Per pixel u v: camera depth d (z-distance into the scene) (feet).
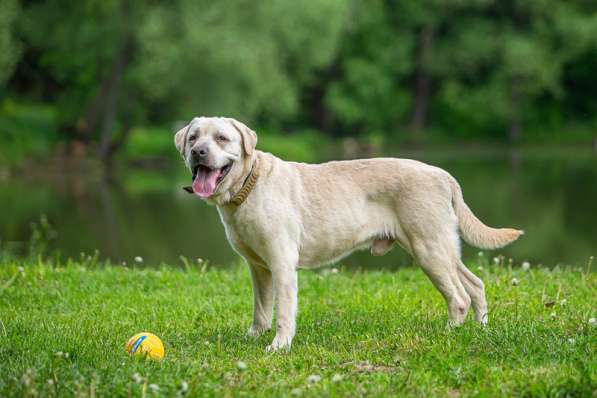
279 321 19.76
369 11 156.76
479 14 162.40
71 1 99.71
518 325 19.38
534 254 44.73
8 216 61.11
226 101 100.37
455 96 157.38
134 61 105.50
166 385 15.16
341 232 20.79
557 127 155.12
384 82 154.40
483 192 73.92
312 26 114.62
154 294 27.37
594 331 18.40
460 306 20.88
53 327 21.75
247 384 15.42
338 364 17.08
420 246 20.83
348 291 27.55
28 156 100.37
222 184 19.67
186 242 49.90
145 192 77.15
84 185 82.94
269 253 20.03
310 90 156.87
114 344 19.42
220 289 28.17
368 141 149.38
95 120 108.37
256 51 98.02
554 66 149.48
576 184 79.15
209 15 95.66
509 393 14.39
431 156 121.29
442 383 15.30
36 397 14.40
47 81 127.75
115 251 46.42
